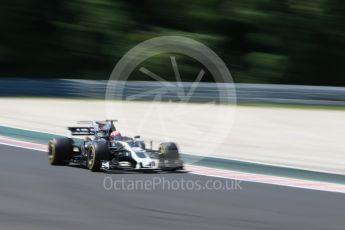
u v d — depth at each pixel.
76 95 91.06
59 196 31.41
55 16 135.12
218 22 142.25
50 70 131.50
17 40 131.88
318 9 142.50
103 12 136.12
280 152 52.78
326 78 141.00
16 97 89.38
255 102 88.81
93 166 37.97
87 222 26.30
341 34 142.00
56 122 65.62
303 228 26.67
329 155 52.22
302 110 84.25
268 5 143.00
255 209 30.09
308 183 38.59
